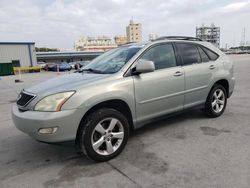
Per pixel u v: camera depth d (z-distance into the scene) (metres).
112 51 4.71
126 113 3.82
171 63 4.34
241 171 3.00
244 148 3.65
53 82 3.73
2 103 8.48
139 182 2.88
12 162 3.60
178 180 2.87
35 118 3.09
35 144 4.26
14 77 25.02
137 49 4.09
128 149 3.81
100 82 3.46
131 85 3.69
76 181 2.98
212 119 5.14
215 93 5.14
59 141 3.13
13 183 3.01
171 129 4.63
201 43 5.05
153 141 4.09
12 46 40.91
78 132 3.31
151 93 3.94
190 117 5.33
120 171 3.16
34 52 43.12
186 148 3.75
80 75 3.97
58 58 69.81
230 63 5.48
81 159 3.59
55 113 3.07
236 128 4.54
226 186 2.70
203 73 4.77
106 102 3.48
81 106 3.18
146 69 3.61
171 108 4.34
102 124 3.45
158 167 3.21
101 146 3.48
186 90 4.50
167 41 4.43
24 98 3.48
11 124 5.56
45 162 3.55
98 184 2.89
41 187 2.89
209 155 3.47
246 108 5.98
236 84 10.26
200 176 2.93
